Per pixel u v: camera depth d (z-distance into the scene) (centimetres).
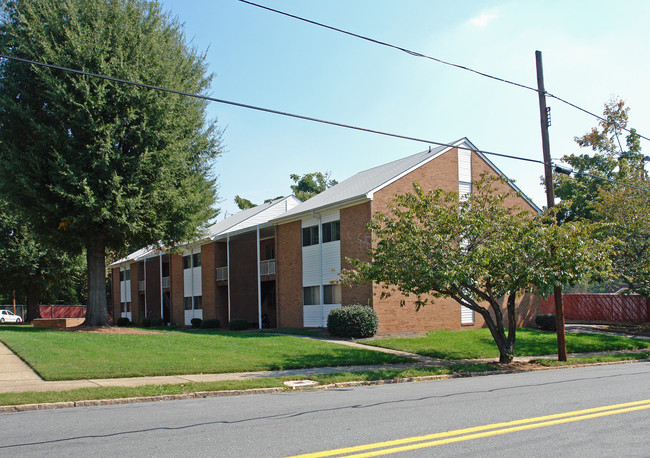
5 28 2095
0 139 2073
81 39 2014
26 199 2088
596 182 3434
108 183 2036
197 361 1473
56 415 862
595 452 595
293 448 617
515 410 855
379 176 2809
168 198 2192
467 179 2752
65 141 1995
